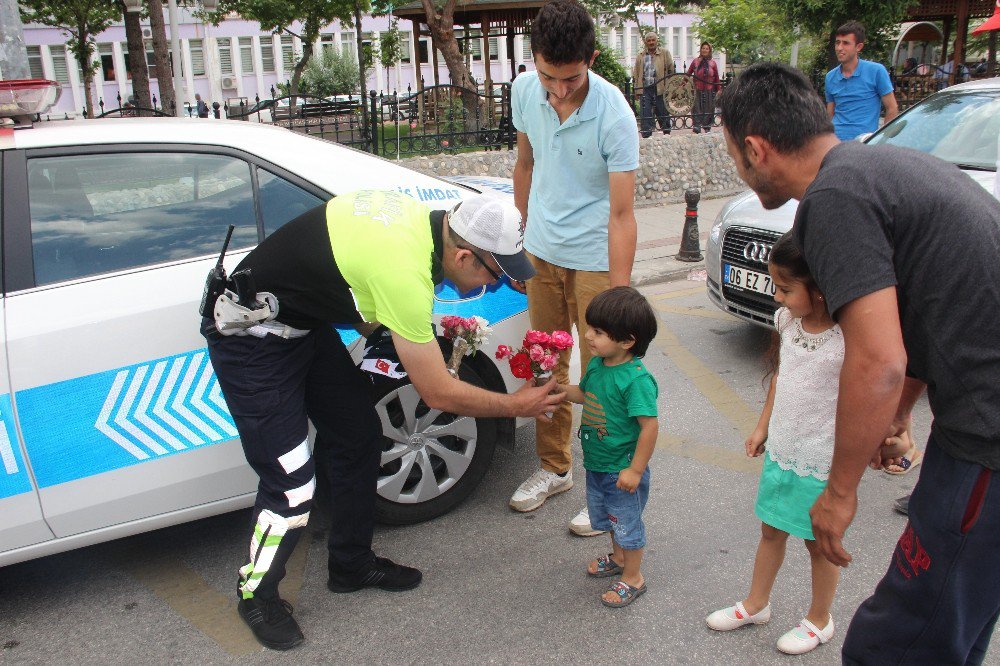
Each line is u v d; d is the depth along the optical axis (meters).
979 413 1.57
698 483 3.58
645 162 9.87
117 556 3.19
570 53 2.71
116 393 2.63
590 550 3.11
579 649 2.56
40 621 2.80
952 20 20.89
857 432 1.59
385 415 3.11
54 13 17.31
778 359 2.41
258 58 32.19
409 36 32.53
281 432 2.46
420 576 2.92
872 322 1.52
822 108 1.74
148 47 30.78
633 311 2.47
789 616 2.68
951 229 1.52
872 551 3.03
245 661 2.56
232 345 2.40
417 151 8.98
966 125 4.82
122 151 2.80
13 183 2.66
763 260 4.62
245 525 3.40
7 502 2.55
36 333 2.53
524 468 3.78
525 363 2.59
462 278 2.39
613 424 2.61
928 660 1.77
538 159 3.21
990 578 1.64
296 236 2.35
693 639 2.59
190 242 2.81
